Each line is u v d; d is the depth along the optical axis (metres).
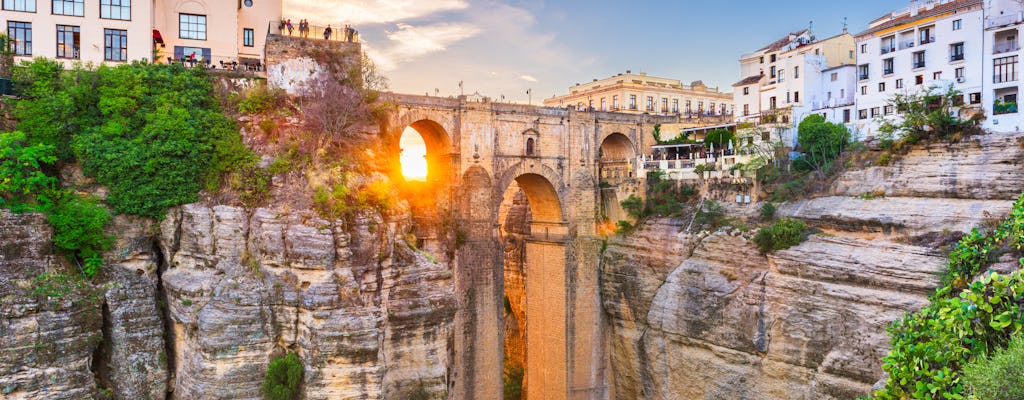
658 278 66.75
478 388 62.81
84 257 40.53
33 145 40.94
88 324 38.22
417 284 44.75
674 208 68.25
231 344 38.84
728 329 58.47
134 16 47.97
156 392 40.97
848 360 49.41
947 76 61.34
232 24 54.84
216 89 47.03
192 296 40.59
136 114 43.72
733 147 68.88
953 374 20.91
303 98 47.75
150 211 42.84
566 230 70.75
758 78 88.56
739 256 59.25
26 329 35.81
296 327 40.00
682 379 63.19
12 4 45.34
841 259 51.69
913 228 50.38
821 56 77.56
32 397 35.59
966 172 50.56
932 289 46.22
